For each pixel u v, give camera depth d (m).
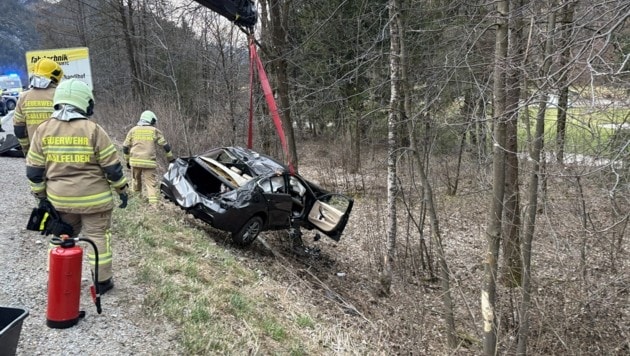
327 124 21.88
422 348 6.36
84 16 29.11
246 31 7.86
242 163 9.31
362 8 11.59
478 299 8.31
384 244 9.54
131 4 21.59
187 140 13.71
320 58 14.77
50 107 6.41
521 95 5.75
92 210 4.30
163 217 8.59
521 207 7.56
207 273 6.20
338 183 16.97
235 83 14.19
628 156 4.14
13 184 9.33
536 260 7.86
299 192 10.05
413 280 8.83
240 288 6.23
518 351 6.15
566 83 3.98
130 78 23.34
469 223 11.59
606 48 3.38
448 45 7.49
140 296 4.78
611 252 7.36
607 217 7.62
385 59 11.10
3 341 2.89
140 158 9.18
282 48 11.88
